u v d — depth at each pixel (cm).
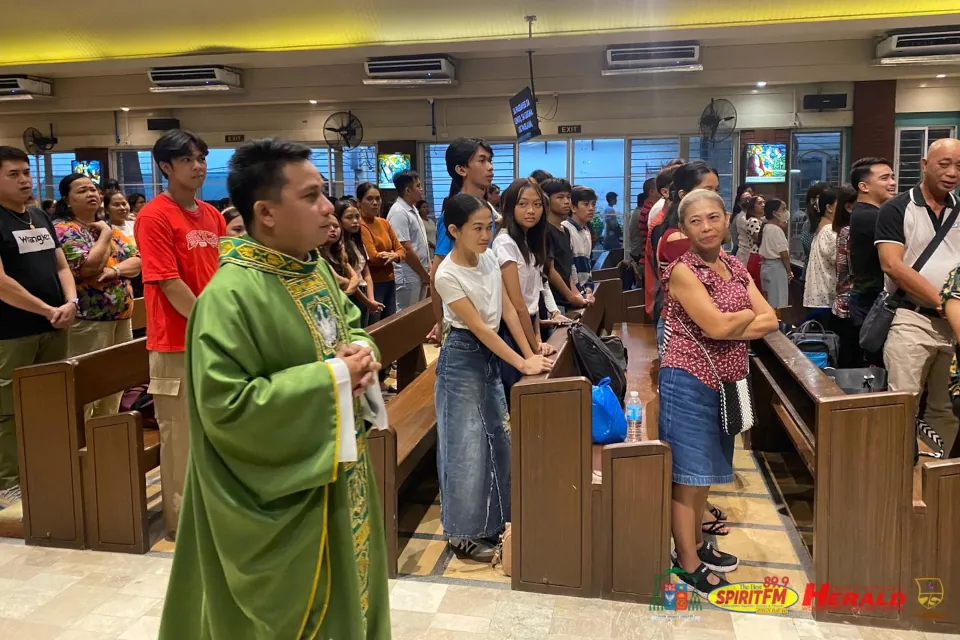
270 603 147
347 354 148
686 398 240
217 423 138
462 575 271
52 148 1141
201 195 1115
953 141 288
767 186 977
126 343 325
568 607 245
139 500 288
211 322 140
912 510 225
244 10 864
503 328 286
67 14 871
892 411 222
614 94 994
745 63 923
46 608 250
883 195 359
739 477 367
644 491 242
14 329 333
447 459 275
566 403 245
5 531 309
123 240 419
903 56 841
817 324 424
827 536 230
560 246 388
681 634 228
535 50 951
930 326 300
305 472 140
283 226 148
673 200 324
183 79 980
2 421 337
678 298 236
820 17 841
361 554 166
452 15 873
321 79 1012
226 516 143
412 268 589
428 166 1057
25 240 331
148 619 244
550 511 251
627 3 833
